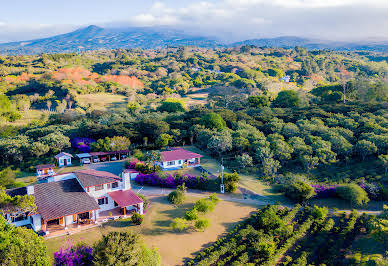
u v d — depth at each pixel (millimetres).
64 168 67562
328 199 50000
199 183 55531
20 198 35562
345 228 39312
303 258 32906
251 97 120688
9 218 36250
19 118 119500
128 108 128500
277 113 98250
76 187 45375
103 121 98625
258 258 33719
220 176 55781
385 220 35844
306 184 49719
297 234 38000
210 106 128875
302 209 46688
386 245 33969
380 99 105875
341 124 78125
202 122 85000
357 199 45969
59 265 28719
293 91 120438
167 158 65500
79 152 78062
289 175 55875
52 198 41906
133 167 65125
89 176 46562
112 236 28516
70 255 29438
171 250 35531
